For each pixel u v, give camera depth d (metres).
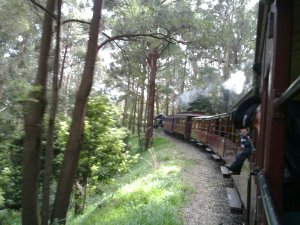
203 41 15.29
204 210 9.08
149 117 27.83
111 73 29.08
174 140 30.67
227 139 13.32
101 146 11.62
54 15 6.59
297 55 3.50
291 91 2.02
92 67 8.16
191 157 18.56
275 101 2.62
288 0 2.69
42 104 6.54
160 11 13.81
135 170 18.09
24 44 16.36
